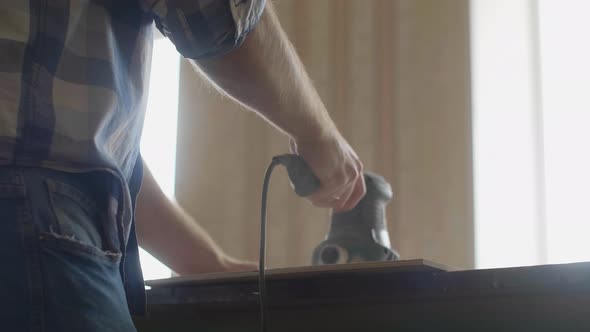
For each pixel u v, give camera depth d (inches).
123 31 22.9
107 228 20.9
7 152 19.1
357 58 105.8
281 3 110.6
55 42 20.6
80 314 18.9
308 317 28.8
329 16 108.3
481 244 95.0
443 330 26.3
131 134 23.5
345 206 36.2
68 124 20.3
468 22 101.0
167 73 118.0
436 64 101.6
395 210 99.4
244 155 110.6
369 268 27.1
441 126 99.6
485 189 96.3
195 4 22.8
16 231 18.4
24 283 18.2
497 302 25.6
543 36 98.3
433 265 26.6
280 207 106.1
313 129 29.9
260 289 27.1
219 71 25.7
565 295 24.6
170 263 43.0
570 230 92.4
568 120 95.2
